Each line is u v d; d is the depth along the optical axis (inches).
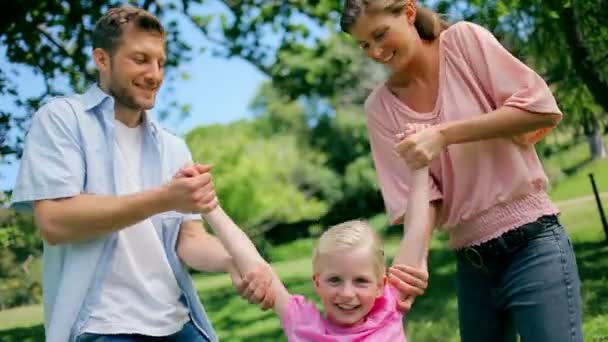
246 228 804.0
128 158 93.7
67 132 89.7
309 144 867.4
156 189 84.2
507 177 96.7
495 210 97.9
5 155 331.0
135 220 85.0
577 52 321.1
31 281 580.4
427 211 93.4
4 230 393.7
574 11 316.5
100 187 90.0
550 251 95.7
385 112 107.0
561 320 93.8
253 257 91.4
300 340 87.8
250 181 816.9
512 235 96.7
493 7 282.4
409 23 99.7
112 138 91.4
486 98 97.9
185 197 83.4
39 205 87.8
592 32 342.0
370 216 802.8
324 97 357.7
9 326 415.8
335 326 87.4
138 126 96.5
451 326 269.0
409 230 92.9
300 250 751.7
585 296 269.0
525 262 96.3
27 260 572.4
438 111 100.3
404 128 104.2
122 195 85.7
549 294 94.3
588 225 417.7
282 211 811.4
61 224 86.0
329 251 86.6
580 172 530.0
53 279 92.0
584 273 311.0
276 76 339.3
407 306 90.7
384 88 107.5
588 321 234.1
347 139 853.8
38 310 479.8
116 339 87.3
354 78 611.8
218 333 329.7
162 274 92.7
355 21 96.3
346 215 824.3
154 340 91.9
